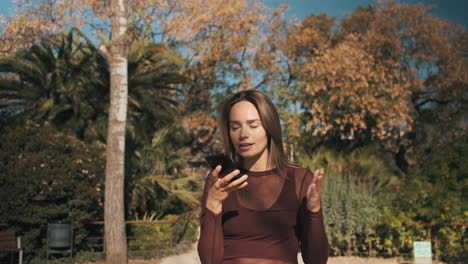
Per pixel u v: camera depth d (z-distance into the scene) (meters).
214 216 1.57
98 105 13.28
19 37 18.56
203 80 22.84
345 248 9.48
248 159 1.72
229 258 1.61
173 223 11.76
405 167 22.73
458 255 8.58
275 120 1.70
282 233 1.62
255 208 1.63
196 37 22.38
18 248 8.04
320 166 12.17
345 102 21.16
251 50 22.98
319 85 20.55
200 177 15.21
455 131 21.83
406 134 23.36
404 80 23.09
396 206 9.56
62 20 19.33
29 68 12.45
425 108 24.06
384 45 23.62
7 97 12.45
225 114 1.78
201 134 22.59
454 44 23.58
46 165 9.16
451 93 23.12
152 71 14.23
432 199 9.20
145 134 13.96
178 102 15.32
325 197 9.41
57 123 12.95
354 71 19.91
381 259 8.91
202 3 21.48
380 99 20.70
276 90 23.61
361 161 12.34
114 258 8.70
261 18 22.84
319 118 20.98
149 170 13.26
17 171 8.73
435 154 10.66
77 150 9.90
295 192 1.65
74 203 9.48
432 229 8.95
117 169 8.92
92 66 13.30
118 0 9.15
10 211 8.66
